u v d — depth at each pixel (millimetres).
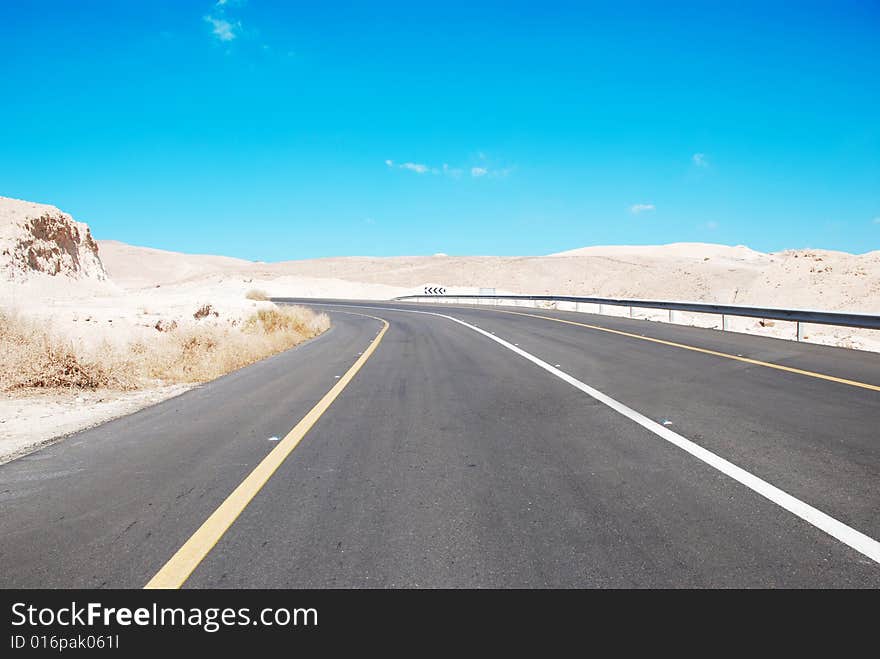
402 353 15867
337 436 6730
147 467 5668
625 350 14930
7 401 9484
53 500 4766
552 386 9961
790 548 3615
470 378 11062
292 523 4156
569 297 37625
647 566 3410
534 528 3990
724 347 14992
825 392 8781
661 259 142875
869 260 37188
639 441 6262
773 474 5062
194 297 32281
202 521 4230
